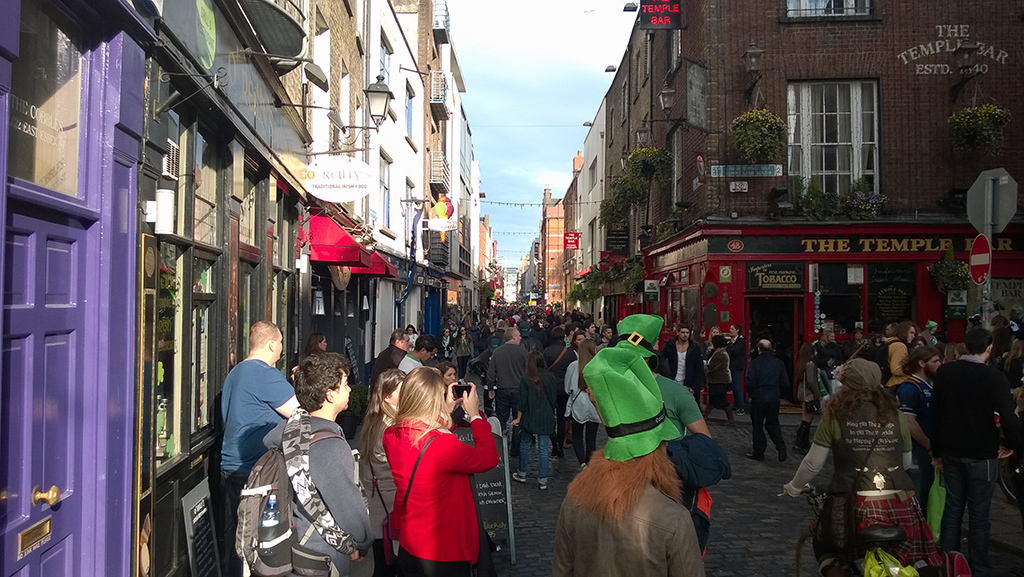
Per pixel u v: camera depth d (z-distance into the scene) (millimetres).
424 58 25391
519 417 9094
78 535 3445
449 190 34000
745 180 14359
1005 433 5035
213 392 5695
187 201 5078
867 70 14289
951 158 14164
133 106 3850
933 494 5477
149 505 4066
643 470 2404
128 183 3857
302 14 9180
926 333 9766
